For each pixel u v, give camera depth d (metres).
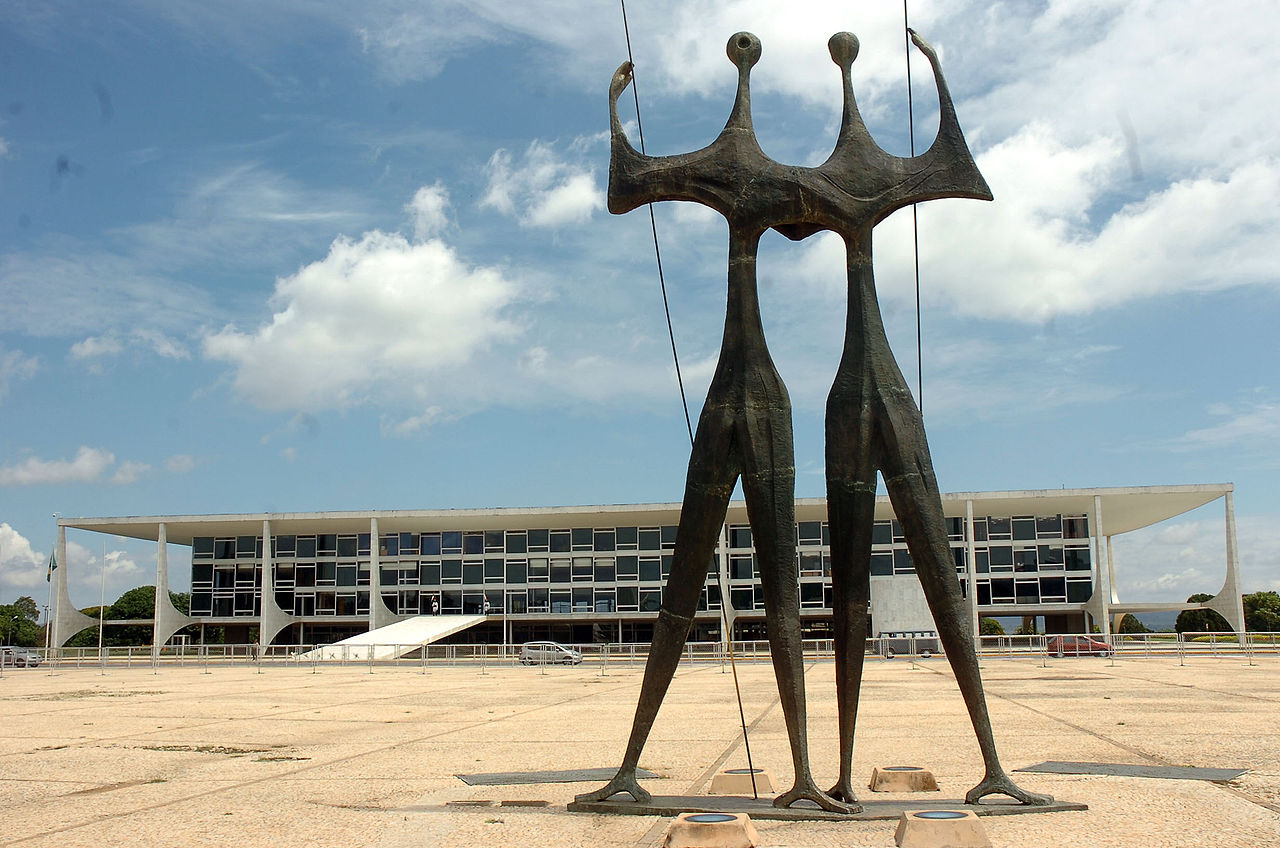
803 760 10.34
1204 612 111.94
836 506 10.79
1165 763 13.95
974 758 14.77
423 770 14.45
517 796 11.98
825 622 84.38
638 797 10.82
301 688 37.34
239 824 10.33
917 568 10.83
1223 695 27.20
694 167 11.17
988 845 8.54
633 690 34.50
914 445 10.80
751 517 10.78
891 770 12.19
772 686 35.06
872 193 10.96
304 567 88.88
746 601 81.62
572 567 86.94
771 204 10.95
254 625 92.81
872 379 10.85
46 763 15.70
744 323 11.02
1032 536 81.19
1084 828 9.32
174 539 92.38
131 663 68.06
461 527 87.25
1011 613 80.75
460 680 43.22
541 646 61.56
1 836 9.86
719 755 15.82
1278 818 9.70
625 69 11.63
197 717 24.42
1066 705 24.39
